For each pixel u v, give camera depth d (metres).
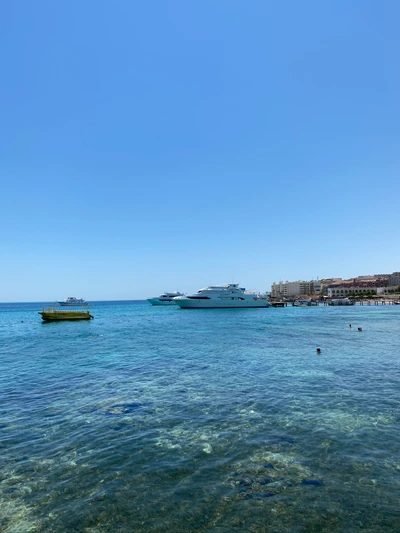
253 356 26.41
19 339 41.97
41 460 10.19
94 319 77.31
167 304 153.62
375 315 81.25
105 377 20.28
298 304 160.00
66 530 7.16
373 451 10.29
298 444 10.85
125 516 7.55
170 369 22.08
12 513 7.75
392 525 7.07
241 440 11.24
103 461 10.05
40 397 16.52
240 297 107.00
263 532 6.96
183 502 7.98
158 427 12.50
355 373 20.38
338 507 7.67
